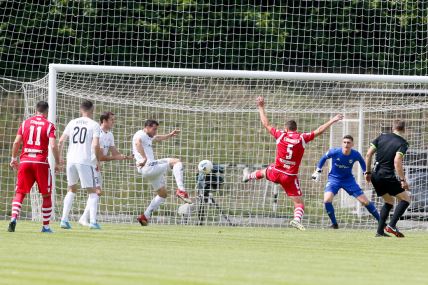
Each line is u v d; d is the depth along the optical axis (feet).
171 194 183.73
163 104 193.36
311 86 207.00
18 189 128.36
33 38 234.38
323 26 230.07
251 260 93.66
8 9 231.71
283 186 147.95
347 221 184.65
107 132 149.48
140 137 153.17
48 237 120.06
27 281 71.00
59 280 71.72
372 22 235.40
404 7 229.86
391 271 87.35
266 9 236.84
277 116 207.31
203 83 206.69
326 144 207.31
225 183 182.50
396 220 141.59
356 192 163.53
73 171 142.00
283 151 146.10
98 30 235.20
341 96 205.16
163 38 226.58
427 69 226.79
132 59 234.99
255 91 210.38
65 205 141.79
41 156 127.03
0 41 232.94
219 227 163.53
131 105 199.93
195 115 193.16
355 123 203.92
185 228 155.94
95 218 143.33
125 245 110.63
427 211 182.19
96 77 208.95
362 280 77.97
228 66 237.86
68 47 227.81
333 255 104.47
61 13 232.53
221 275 77.97
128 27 234.58
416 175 184.03
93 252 98.22
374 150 141.69
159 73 166.40
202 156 200.44
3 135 214.69
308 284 73.36
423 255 108.88
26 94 179.32
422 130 196.85
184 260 91.40
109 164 187.01
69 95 187.83
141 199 183.83
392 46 227.61
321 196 200.85
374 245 122.93
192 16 236.43
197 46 237.45
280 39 232.94
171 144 200.85
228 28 232.53
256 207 181.16
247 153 203.31
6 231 129.49
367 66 238.27
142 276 75.77
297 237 136.15
